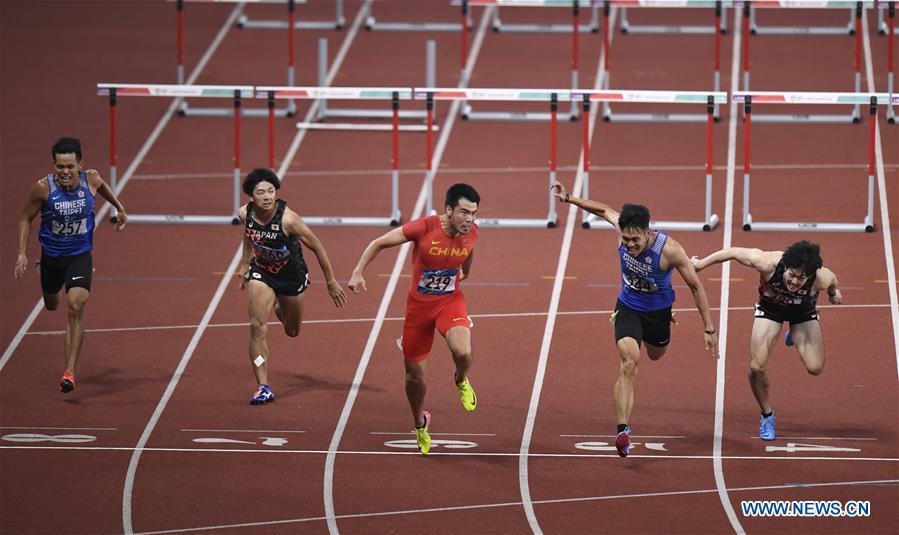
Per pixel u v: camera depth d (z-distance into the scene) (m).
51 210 42.88
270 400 43.47
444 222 37.09
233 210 62.38
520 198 63.28
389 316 51.03
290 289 43.16
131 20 87.19
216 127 72.81
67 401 43.59
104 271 55.62
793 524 34.53
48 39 83.69
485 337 48.81
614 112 74.06
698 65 78.69
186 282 54.53
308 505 36.03
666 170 66.25
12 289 53.69
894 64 77.81
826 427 41.03
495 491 36.81
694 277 37.69
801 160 67.19
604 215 39.22
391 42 83.31
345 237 59.19
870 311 50.47
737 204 62.03
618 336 38.22
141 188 64.94
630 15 87.12
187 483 37.50
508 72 77.94
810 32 82.88
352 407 43.09
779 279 38.47
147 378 45.53
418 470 38.28
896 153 67.62
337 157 68.81
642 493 36.56
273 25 86.00
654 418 41.94
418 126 71.75
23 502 36.28
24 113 73.44
